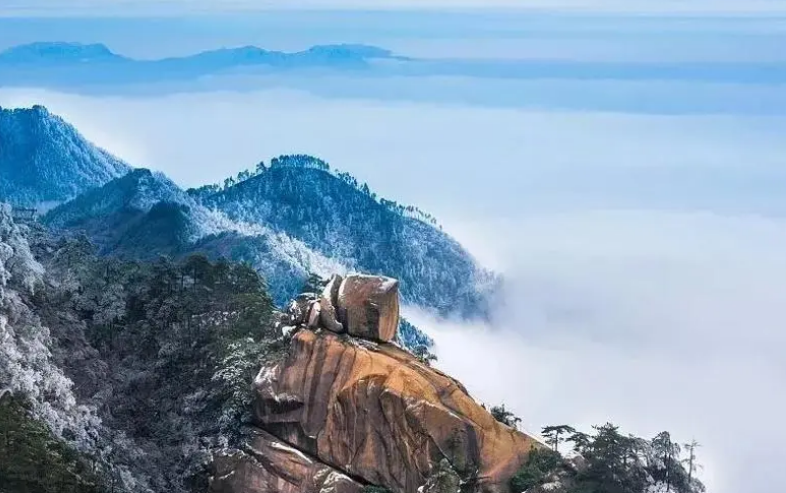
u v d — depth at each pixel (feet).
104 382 348.18
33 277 363.76
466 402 302.86
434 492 282.97
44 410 308.60
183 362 354.13
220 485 314.35
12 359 314.55
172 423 337.11
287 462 308.81
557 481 286.66
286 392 313.73
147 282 386.11
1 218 376.89
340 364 311.68
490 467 292.20
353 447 302.04
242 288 390.01
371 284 320.09
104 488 298.76
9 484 278.67
